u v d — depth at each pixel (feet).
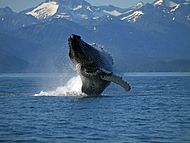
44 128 256.11
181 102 381.19
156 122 274.77
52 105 352.08
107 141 224.94
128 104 359.05
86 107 339.16
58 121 278.46
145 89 563.89
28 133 242.78
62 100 385.70
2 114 307.99
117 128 256.11
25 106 348.18
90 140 227.20
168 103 372.17
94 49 395.14
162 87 618.85
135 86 652.48
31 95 442.09
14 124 268.21
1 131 247.50
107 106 345.72
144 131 247.70
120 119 285.43
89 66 385.91
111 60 424.05
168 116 298.15
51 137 233.76
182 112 317.01
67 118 289.33
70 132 245.65
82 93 419.33
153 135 237.66
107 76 386.93
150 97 424.46
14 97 421.18
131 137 233.35
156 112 316.60
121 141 224.74
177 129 252.42
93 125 264.93
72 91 451.12
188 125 264.31
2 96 433.48
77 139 229.45
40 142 222.69
